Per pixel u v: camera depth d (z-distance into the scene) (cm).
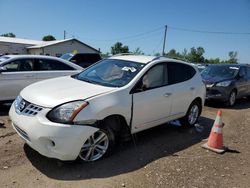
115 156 497
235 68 1150
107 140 471
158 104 562
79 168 441
